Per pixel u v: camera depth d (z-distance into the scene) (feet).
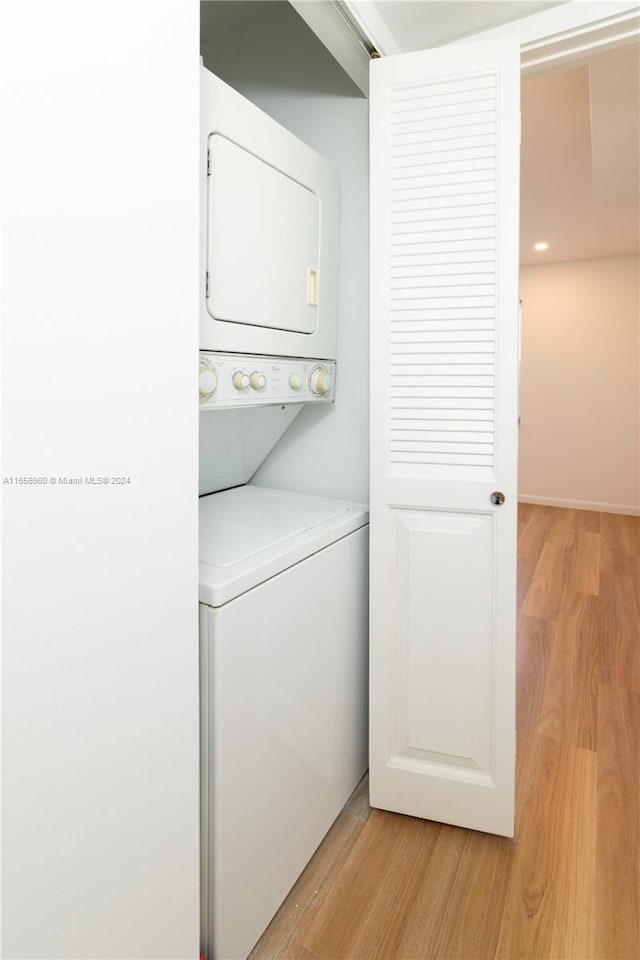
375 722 6.57
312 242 6.38
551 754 7.73
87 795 3.07
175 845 3.77
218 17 7.30
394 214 5.91
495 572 5.98
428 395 5.99
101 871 3.19
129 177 3.05
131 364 3.14
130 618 3.26
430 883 5.73
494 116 5.49
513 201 5.50
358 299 7.13
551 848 6.15
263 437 7.33
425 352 5.95
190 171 3.49
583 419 22.25
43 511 2.71
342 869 5.90
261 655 4.85
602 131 9.34
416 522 6.21
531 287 22.54
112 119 2.92
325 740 6.12
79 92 2.73
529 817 6.61
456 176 5.66
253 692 4.77
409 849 6.15
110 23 2.88
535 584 14.39
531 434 23.34
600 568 15.60
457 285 5.76
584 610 12.67
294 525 6.10
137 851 3.44
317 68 7.11
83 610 2.96
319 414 7.57
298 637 5.42
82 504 2.91
